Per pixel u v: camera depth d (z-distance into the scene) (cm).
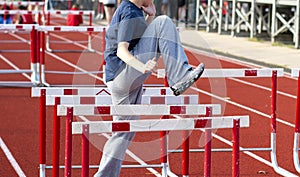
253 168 1479
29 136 1742
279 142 1714
